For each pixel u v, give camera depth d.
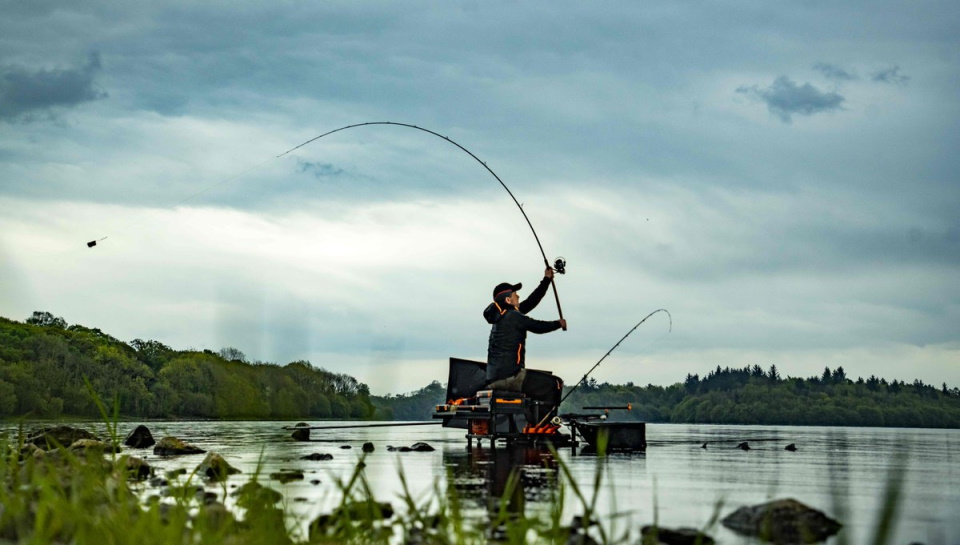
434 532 3.43
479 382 10.98
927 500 5.06
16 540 3.15
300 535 3.54
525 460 8.06
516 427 10.11
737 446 12.38
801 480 6.32
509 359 10.28
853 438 17.59
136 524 3.16
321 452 9.25
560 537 3.28
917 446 12.98
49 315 41.28
